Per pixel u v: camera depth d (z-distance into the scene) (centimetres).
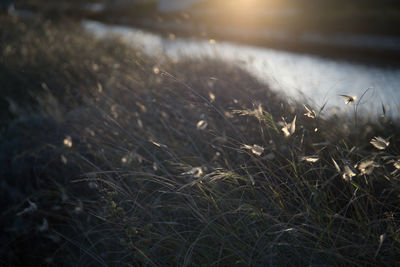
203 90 329
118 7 2595
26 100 497
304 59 1180
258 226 183
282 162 220
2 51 711
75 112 363
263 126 245
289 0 2661
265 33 1817
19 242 297
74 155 307
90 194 292
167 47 589
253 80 373
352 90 619
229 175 181
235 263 168
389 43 1341
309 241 170
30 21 1305
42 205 308
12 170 343
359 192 188
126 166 246
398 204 188
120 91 377
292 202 195
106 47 839
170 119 316
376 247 158
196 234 197
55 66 581
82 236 256
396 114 371
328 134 242
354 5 2153
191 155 252
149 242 198
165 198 234
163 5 2955
